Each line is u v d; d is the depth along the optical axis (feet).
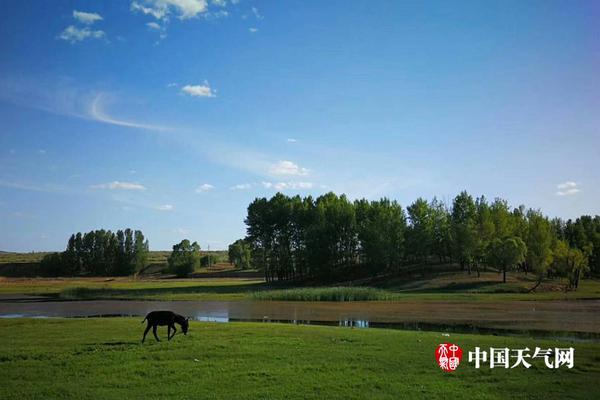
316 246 377.30
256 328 102.63
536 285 268.21
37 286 380.37
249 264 647.15
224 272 607.78
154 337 88.22
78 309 196.24
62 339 86.07
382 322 141.69
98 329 101.09
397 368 63.16
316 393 51.98
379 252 342.64
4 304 221.87
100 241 611.88
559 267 284.61
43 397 51.01
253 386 54.70
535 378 58.90
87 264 608.60
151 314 84.79
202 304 215.31
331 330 99.71
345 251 406.00
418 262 386.73
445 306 188.96
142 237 618.85
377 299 230.48
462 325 131.75
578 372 62.13
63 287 363.35
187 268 566.36
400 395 51.44
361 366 63.93
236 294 271.28
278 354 71.15
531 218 355.56
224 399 50.06
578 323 134.10
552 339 103.55
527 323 134.82
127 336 89.86
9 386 55.01
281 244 420.77
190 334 91.40
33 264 634.43
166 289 329.52
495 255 289.33
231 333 93.30
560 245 287.28
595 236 384.47
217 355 70.64
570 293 248.11
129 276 592.60
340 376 58.85
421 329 123.75
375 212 394.73
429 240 345.31
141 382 56.29
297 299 234.58
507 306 186.19
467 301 209.87
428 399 50.29
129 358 68.54
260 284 394.73
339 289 248.93
